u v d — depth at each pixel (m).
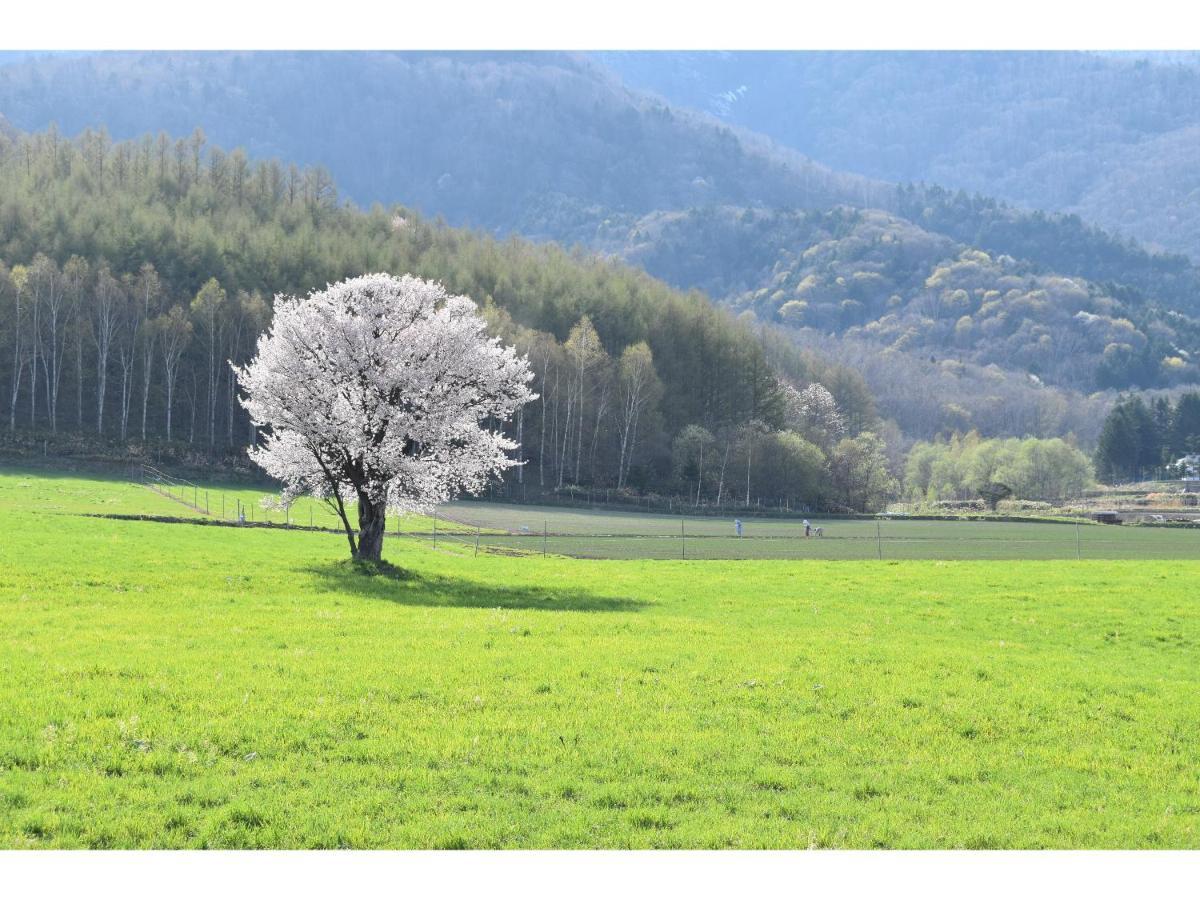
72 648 28.25
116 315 161.25
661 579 53.69
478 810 18.97
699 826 18.75
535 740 22.39
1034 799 20.75
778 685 27.56
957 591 48.66
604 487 165.75
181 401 167.00
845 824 19.11
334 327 49.12
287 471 51.81
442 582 48.25
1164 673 32.47
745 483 173.00
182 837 17.48
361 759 20.98
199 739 21.27
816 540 103.25
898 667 30.25
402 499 51.81
